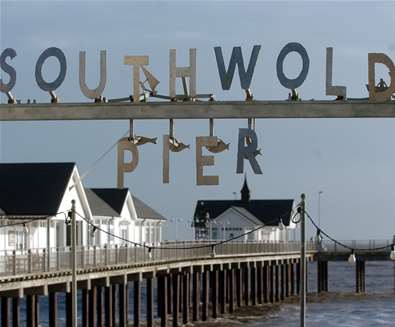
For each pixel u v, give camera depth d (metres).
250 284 87.25
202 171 15.30
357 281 101.38
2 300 47.22
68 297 46.91
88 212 67.56
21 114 15.62
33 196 62.41
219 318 73.31
